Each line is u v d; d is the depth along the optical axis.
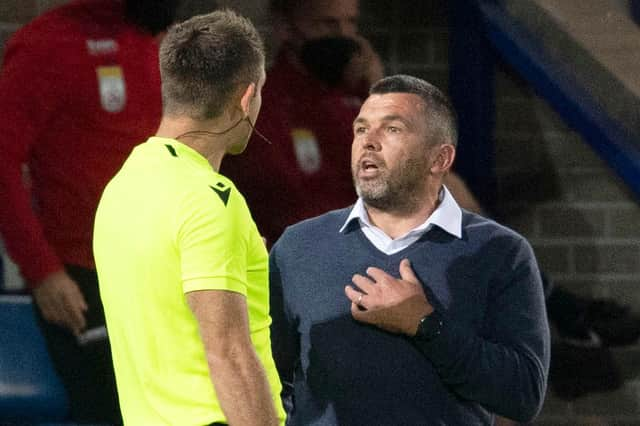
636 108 19.36
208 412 9.16
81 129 14.91
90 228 15.05
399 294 10.24
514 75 20.08
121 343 9.47
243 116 9.54
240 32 9.52
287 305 10.78
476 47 19.84
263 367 9.08
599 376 19.25
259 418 8.91
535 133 20.14
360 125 10.83
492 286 10.62
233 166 16.27
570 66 19.94
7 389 14.95
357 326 10.52
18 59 14.68
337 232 10.84
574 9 20.45
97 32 14.88
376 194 10.61
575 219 20.19
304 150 16.41
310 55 16.53
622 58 19.92
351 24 16.77
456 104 19.98
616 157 18.75
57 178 14.95
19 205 14.61
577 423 19.27
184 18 18.03
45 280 14.73
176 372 9.19
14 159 14.61
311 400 10.63
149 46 15.09
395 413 10.45
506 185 20.16
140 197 9.25
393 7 19.78
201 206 9.05
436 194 10.91
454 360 10.20
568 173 20.19
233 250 9.07
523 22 20.12
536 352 10.52
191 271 8.97
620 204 20.17
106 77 14.87
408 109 10.68
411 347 10.44
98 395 15.23
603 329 19.00
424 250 10.64
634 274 20.19
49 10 16.52
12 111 14.59
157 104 15.14
